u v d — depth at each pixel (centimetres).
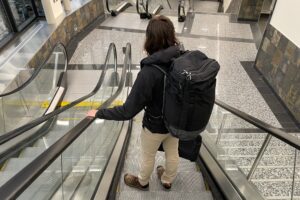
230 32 771
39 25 615
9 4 539
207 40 719
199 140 205
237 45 694
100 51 662
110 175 242
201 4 1352
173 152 210
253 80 545
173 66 144
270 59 520
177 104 150
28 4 627
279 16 489
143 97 151
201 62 151
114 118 164
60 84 513
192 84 140
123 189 244
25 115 402
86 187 216
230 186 228
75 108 416
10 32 559
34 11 646
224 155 297
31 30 588
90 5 813
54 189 174
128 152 333
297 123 421
